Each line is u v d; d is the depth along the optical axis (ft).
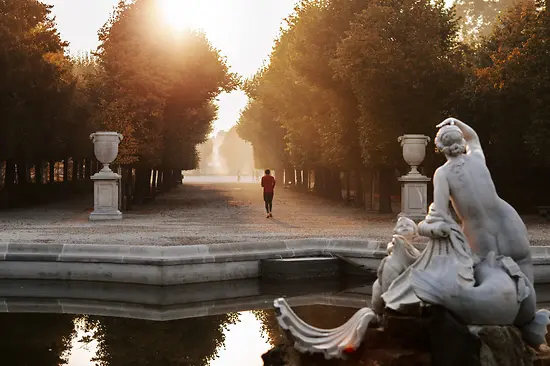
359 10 81.92
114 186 71.56
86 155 136.56
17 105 86.89
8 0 88.38
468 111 84.58
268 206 76.23
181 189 186.39
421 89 70.03
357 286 39.73
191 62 98.89
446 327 18.52
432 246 19.84
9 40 84.74
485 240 20.26
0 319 29.81
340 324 27.99
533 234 53.52
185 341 25.79
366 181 113.39
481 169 20.54
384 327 20.15
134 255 39.99
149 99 93.45
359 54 70.64
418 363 18.63
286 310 22.53
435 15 72.95
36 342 25.40
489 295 18.16
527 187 89.71
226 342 25.68
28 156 97.25
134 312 31.68
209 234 53.36
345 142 84.84
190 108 106.22
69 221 68.03
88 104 112.57
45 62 91.45
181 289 38.06
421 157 65.62
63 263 40.70
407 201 65.62
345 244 44.70
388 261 22.09
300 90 96.43
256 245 43.04
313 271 42.34
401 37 70.33
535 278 39.14
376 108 71.77
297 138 114.62
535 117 71.36
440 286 18.72
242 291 37.76
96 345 25.03
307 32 84.64
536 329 19.12
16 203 101.04
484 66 91.50
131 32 96.84
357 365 19.38
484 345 17.95
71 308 32.53
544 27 69.36
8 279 40.86
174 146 106.83
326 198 129.90
